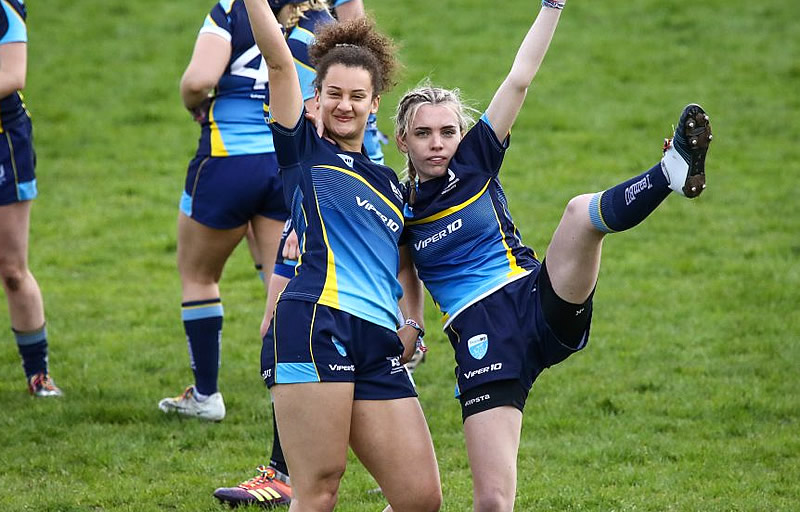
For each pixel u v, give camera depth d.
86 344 27.53
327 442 13.45
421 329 15.73
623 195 13.71
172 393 23.95
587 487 18.69
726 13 57.34
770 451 20.22
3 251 22.62
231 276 33.69
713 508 17.66
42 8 59.03
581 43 54.44
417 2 59.69
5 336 27.81
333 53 14.26
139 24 57.41
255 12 13.35
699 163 13.24
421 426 13.98
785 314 28.77
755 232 35.97
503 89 15.42
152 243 36.50
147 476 19.33
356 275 13.73
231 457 20.30
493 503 14.07
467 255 15.10
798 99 48.00
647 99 48.50
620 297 30.48
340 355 13.45
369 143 20.56
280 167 14.20
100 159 44.03
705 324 28.19
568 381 24.47
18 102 22.47
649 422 21.97
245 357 26.69
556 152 43.78
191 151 45.00
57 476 19.30
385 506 17.98
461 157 15.37
